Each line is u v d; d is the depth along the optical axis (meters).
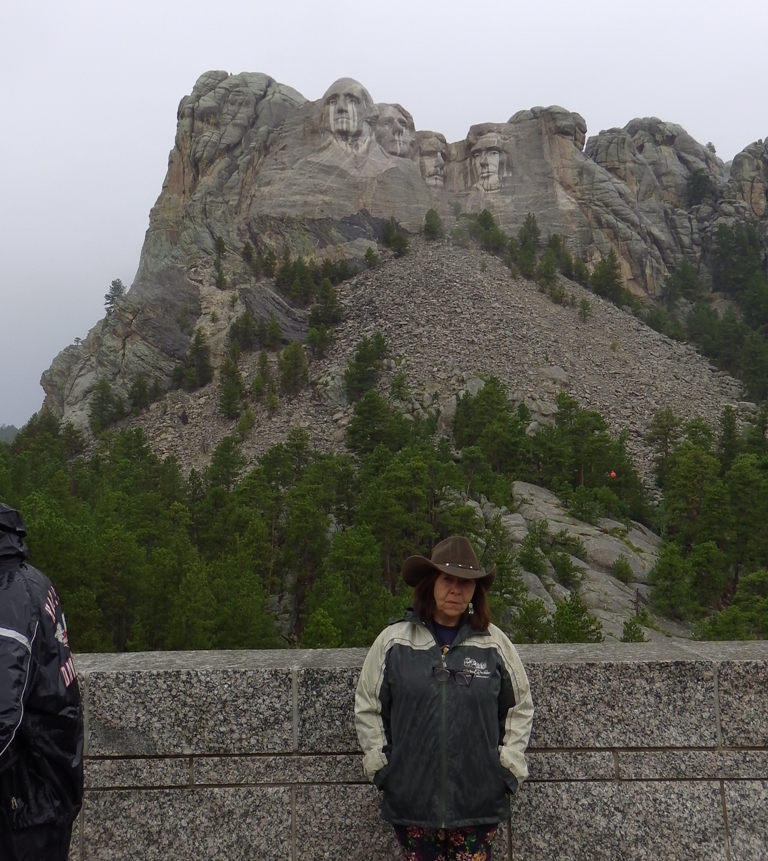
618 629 56.94
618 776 5.81
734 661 5.86
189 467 124.62
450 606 5.03
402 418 109.75
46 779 4.20
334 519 79.62
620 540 76.44
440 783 4.77
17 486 87.75
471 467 92.19
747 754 5.80
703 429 106.88
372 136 197.38
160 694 5.86
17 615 4.06
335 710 5.83
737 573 73.31
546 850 5.76
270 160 192.75
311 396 136.75
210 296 168.62
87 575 47.88
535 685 5.88
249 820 5.78
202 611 47.12
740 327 161.00
